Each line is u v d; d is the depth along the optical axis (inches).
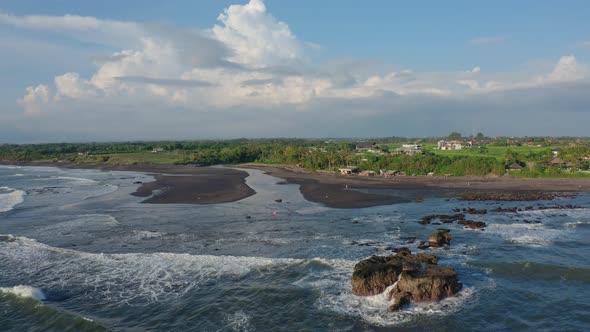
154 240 1663.4
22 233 1802.4
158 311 1042.7
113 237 1715.1
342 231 1820.9
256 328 957.8
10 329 953.5
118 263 1375.5
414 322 977.5
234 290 1160.8
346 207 2444.6
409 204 2564.0
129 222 2004.2
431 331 937.5
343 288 1169.4
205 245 1590.8
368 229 1859.0
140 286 1194.0
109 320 996.6
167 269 1320.1
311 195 2935.5
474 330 939.3
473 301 1079.6
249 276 1258.6
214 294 1136.8
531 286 1173.1
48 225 1953.7
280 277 1250.6
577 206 2479.1
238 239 1679.4
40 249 1536.7
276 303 1081.4
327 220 2057.1
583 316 994.1
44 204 2603.3
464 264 1348.4
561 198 2792.8
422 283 1082.1
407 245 1592.0
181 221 2023.9
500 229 1851.6
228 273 1282.0
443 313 1016.2
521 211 2316.7
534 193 2979.8
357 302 1082.7
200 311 1040.2
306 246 1577.3
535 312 1019.3
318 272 1284.4
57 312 1007.0
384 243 1619.1
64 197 2933.1
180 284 1205.1
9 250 1526.8
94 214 2224.4
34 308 1038.4
